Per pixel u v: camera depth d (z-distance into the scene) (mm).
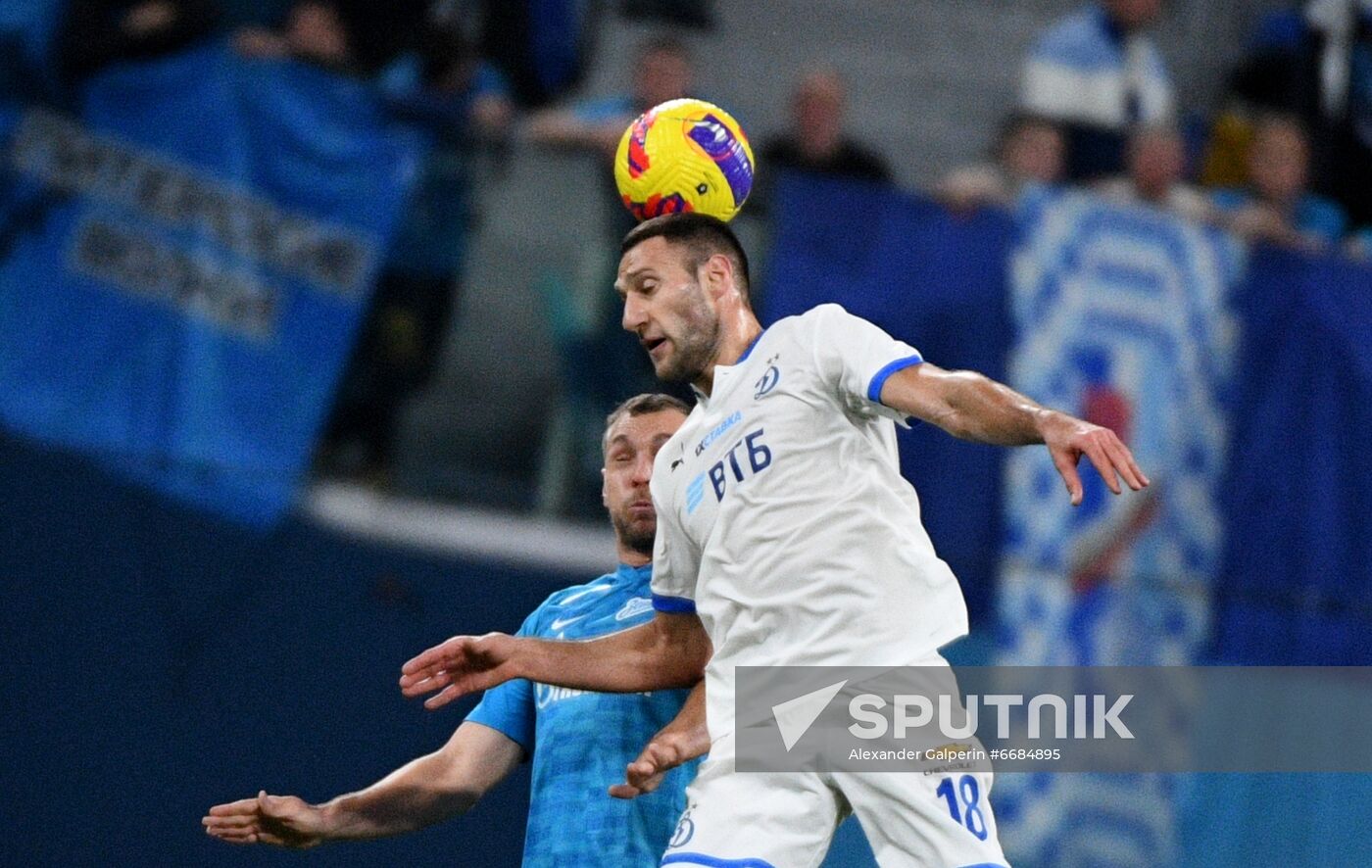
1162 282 26141
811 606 10758
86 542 20812
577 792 12406
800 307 24438
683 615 11984
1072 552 24453
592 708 12641
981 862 10578
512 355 23000
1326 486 26000
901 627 10742
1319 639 25156
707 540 11250
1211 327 26188
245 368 21984
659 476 11711
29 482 20766
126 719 20359
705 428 11391
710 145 12242
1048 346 25438
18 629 20281
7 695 20047
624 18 26453
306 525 21672
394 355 22625
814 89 25750
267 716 20875
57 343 21359
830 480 10875
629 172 12281
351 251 22688
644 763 11086
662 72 25469
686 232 11648
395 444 22344
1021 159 27422
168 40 22422
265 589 21312
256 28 23078
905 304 24906
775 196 24703
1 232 21469
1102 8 28547
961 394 9977
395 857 20578
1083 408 25406
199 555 21172
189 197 22188
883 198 25109
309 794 20703
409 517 22094
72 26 22141
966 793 10773
